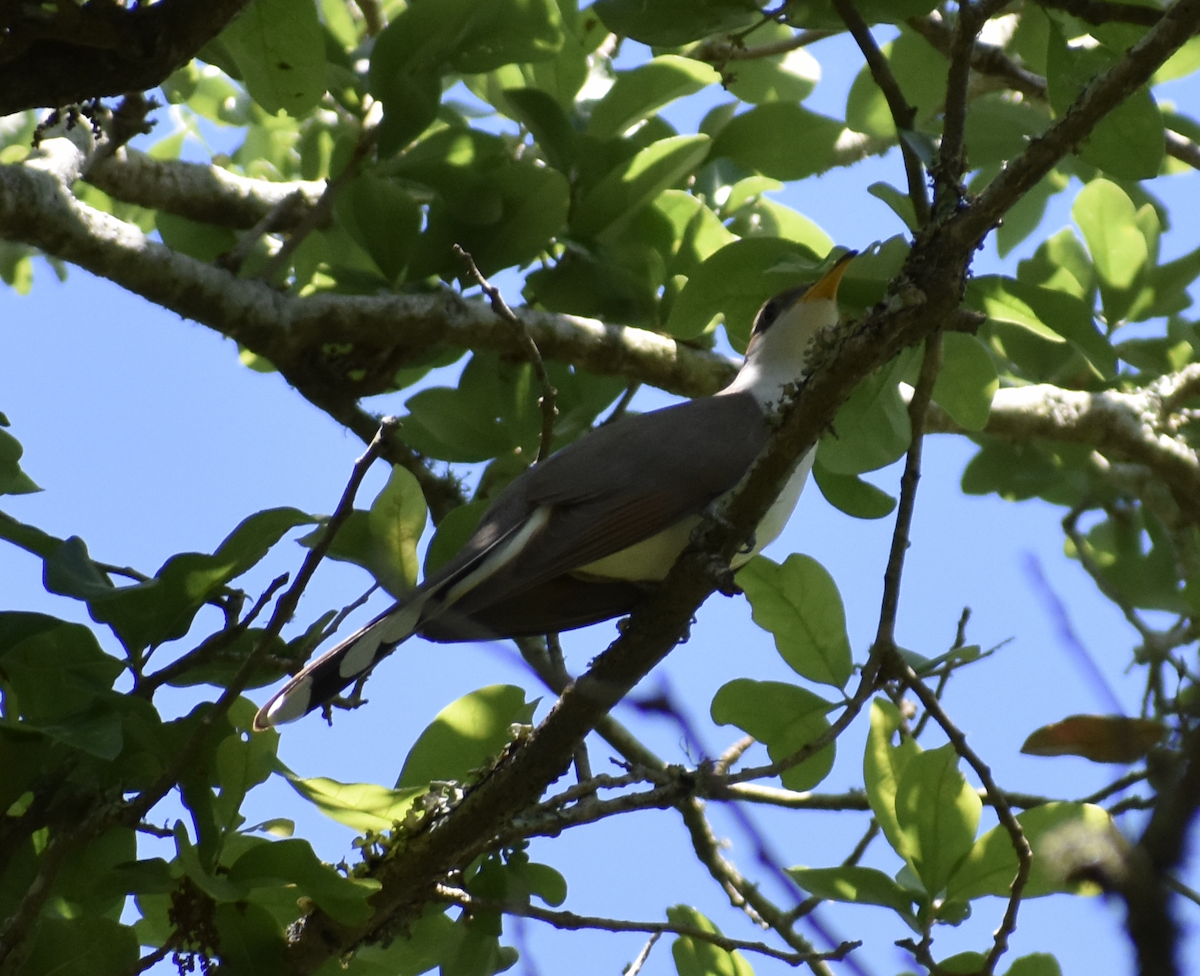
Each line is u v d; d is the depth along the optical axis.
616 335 10.23
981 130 10.77
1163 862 1.88
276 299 9.55
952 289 6.13
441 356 10.97
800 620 7.92
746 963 7.95
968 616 8.27
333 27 10.98
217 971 6.70
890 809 7.55
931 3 8.45
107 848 6.92
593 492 7.71
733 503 6.63
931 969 7.14
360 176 9.84
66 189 8.89
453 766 7.49
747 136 10.38
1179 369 11.68
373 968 7.69
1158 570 12.10
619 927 7.20
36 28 6.10
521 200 9.78
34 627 6.50
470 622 7.55
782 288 8.95
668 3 8.81
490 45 9.37
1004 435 11.31
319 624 7.29
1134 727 2.39
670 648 6.78
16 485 8.09
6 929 6.28
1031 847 7.26
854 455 8.65
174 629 7.00
